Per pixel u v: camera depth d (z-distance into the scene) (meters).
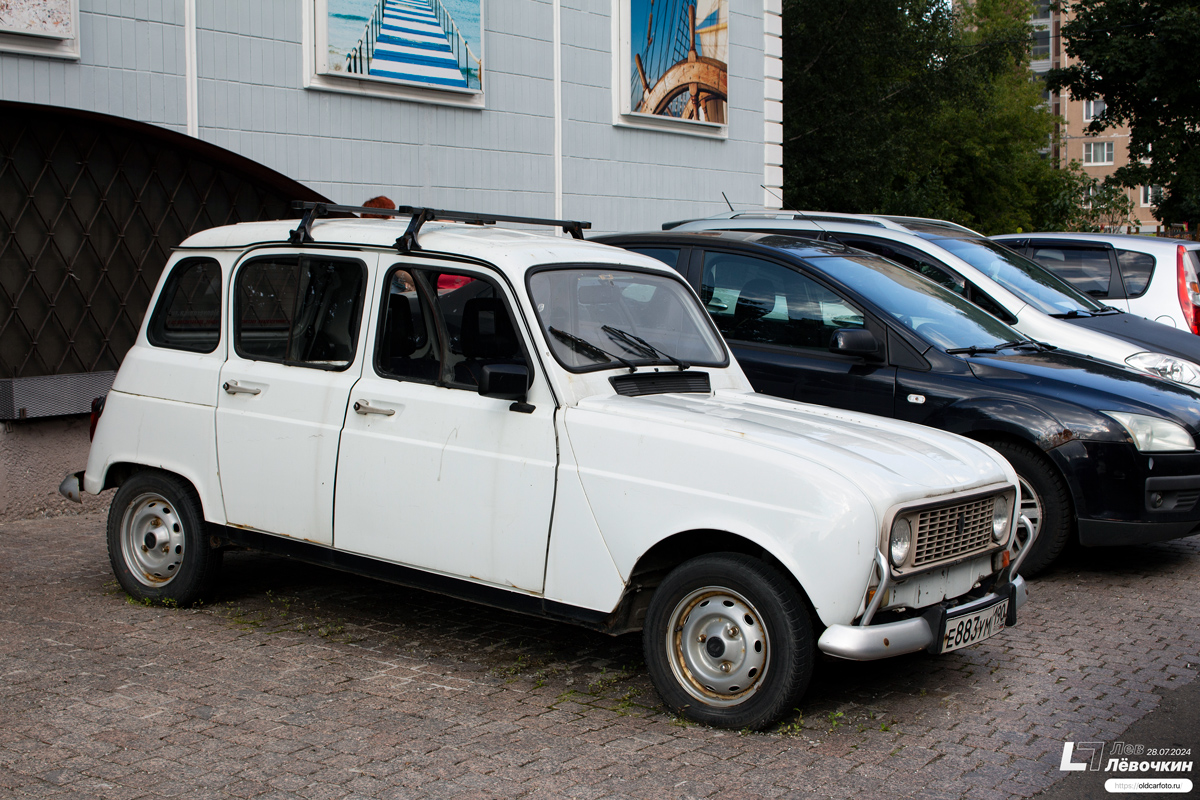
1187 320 11.48
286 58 10.12
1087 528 6.61
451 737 4.27
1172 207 36.38
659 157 14.16
